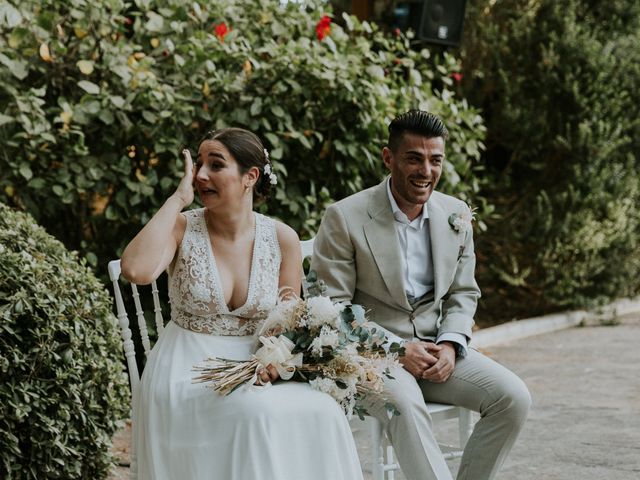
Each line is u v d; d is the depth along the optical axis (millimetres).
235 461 2959
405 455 3365
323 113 5852
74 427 3717
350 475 3057
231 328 3354
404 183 3645
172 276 3400
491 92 9312
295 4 6102
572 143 8922
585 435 5078
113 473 4082
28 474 3602
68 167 5258
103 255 5645
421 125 3607
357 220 3768
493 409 3525
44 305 3586
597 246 8875
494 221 9195
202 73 5559
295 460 2988
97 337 3814
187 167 3342
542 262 8906
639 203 9398
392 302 3746
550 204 8891
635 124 9148
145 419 3197
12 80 5184
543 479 4344
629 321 9023
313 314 3143
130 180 5465
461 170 6668
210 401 3070
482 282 9523
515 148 9156
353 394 3168
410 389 3434
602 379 6469
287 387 3127
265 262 3420
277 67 5660
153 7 5824
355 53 6203
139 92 5309
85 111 5195
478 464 3549
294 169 5914
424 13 7371
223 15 5863
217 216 3395
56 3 5309
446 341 3682
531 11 9133
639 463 4527
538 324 8555
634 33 9148
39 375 3615
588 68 8938
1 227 3900
